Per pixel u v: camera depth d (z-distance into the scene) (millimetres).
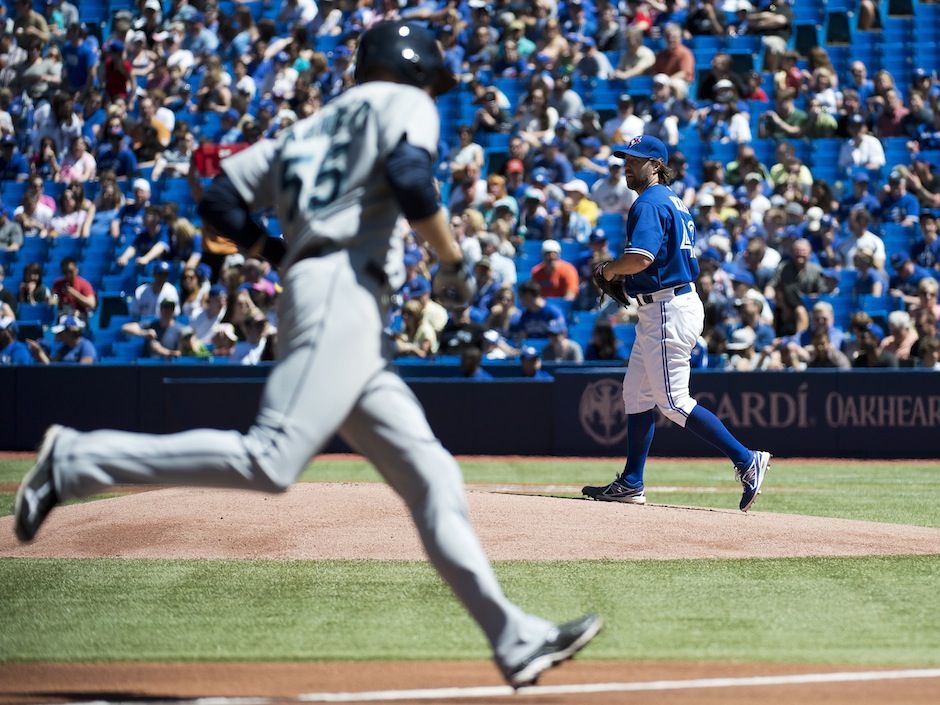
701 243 30984
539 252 32281
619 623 10086
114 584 11766
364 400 7285
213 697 7641
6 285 35094
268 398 7125
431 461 7309
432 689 7855
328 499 14297
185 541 13461
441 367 28172
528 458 26859
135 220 35125
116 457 7051
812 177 34656
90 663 8727
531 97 36250
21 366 29188
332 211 7285
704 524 13945
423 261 30609
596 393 26969
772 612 10523
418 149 7230
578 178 34625
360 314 7172
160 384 28641
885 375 26156
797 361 27297
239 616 10430
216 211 7738
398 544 13234
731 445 14750
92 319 32656
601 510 14227
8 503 19391
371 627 9992
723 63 36719
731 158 35000
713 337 27719
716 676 8242
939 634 9680
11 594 11328
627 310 30125
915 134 35438
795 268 29531
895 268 30703
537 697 7613
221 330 29375
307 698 7594
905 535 14156
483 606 7191
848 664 8609
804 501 19219
